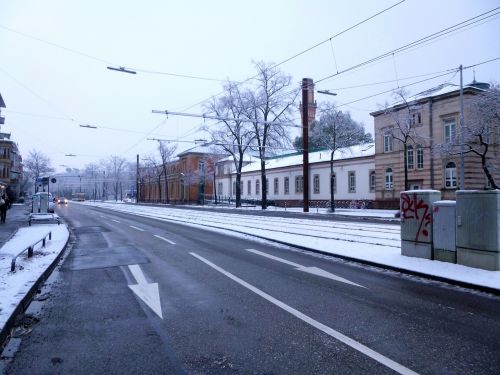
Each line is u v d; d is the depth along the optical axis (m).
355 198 41.41
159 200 80.19
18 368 3.97
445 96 31.88
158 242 14.06
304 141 33.06
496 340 4.57
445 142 29.12
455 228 8.37
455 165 31.03
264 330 4.96
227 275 8.29
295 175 51.28
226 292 6.88
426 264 8.53
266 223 20.78
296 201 50.38
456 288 7.05
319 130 41.03
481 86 32.34
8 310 5.31
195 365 3.99
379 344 4.46
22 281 7.15
